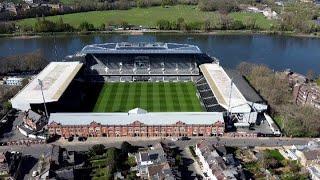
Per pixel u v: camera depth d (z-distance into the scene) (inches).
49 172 7810.0
